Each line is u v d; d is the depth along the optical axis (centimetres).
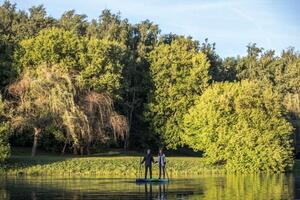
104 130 7431
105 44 8375
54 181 4753
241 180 5128
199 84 9388
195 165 6875
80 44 8212
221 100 7206
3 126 5978
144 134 9556
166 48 9538
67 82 6819
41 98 6594
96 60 8188
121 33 10481
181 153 9856
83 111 6994
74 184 4400
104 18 11038
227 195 3456
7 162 6025
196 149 8150
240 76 12100
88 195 3459
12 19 10350
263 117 7094
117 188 4009
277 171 6881
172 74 9356
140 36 10794
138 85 9712
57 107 6588
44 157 6731
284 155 6975
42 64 7238
